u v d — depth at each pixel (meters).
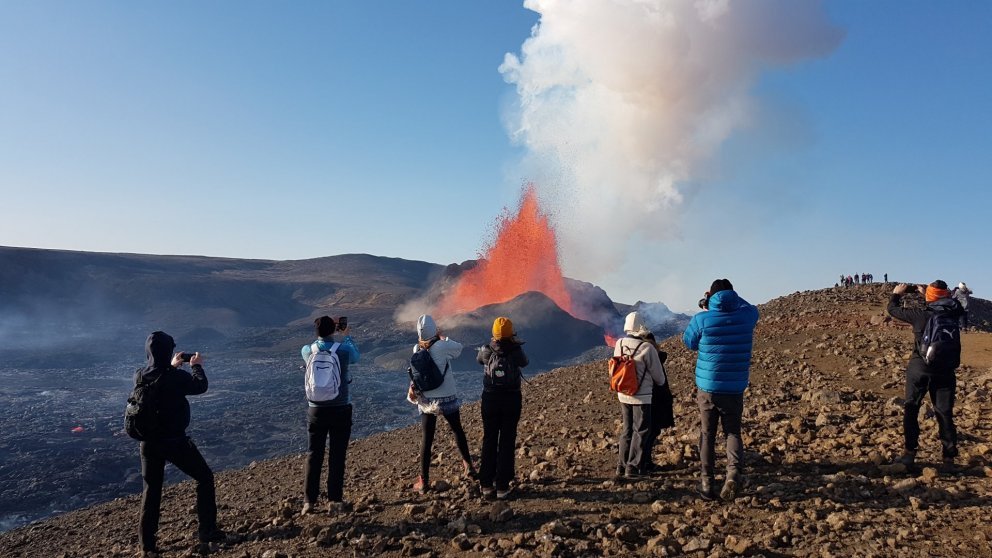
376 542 5.72
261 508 8.48
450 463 9.78
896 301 6.56
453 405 7.37
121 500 12.09
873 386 11.45
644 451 6.82
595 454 8.41
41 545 9.05
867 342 15.98
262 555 5.84
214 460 42.19
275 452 44.84
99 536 8.95
